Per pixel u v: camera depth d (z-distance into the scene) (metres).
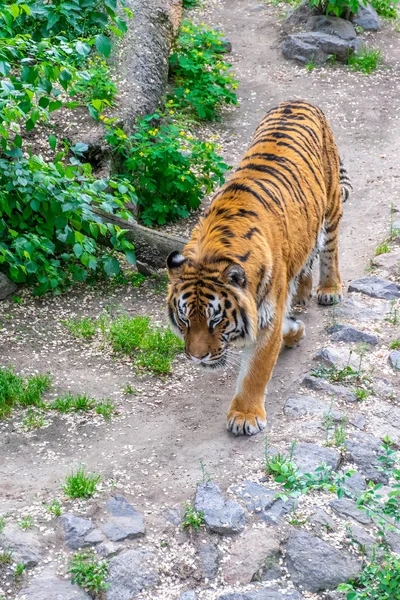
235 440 6.91
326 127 8.68
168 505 6.14
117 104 11.84
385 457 5.86
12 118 8.35
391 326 8.59
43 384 7.61
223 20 17.80
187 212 11.23
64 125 11.07
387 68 15.89
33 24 11.57
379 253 10.13
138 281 9.64
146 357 8.12
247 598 5.33
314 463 6.48
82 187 9.41
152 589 5.43
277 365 8.05
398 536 5.89
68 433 7.04
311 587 5.49
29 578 5.46
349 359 7.90
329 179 8.52
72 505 6.09
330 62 15.96
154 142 11.87
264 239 6.66
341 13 16.84
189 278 6.24
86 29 12.05
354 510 6.09
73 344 8.40
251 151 7.73
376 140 13.61
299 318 8.88
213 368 6.39
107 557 5.61
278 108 8.57
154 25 13.78
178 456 6.75
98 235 9.88
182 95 13.95
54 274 9.16
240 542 5.77
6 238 9.16
